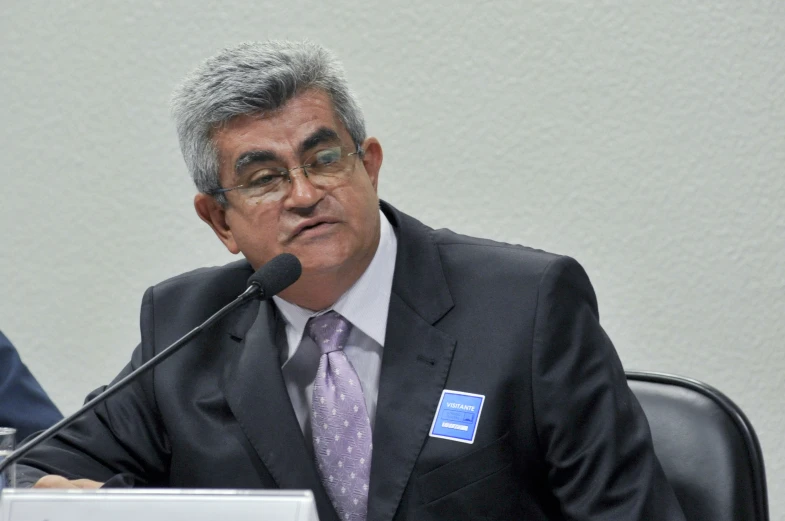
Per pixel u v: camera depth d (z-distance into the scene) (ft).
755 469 17.85
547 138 28.43
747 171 28.50
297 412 18.08
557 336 17.10
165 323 19.69
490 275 17.97
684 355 28.58
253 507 10.38
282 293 17.63
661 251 28.50
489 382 16.89
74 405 29.60
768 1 28.48
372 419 17.69
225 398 18.19
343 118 17.30
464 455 16.58
